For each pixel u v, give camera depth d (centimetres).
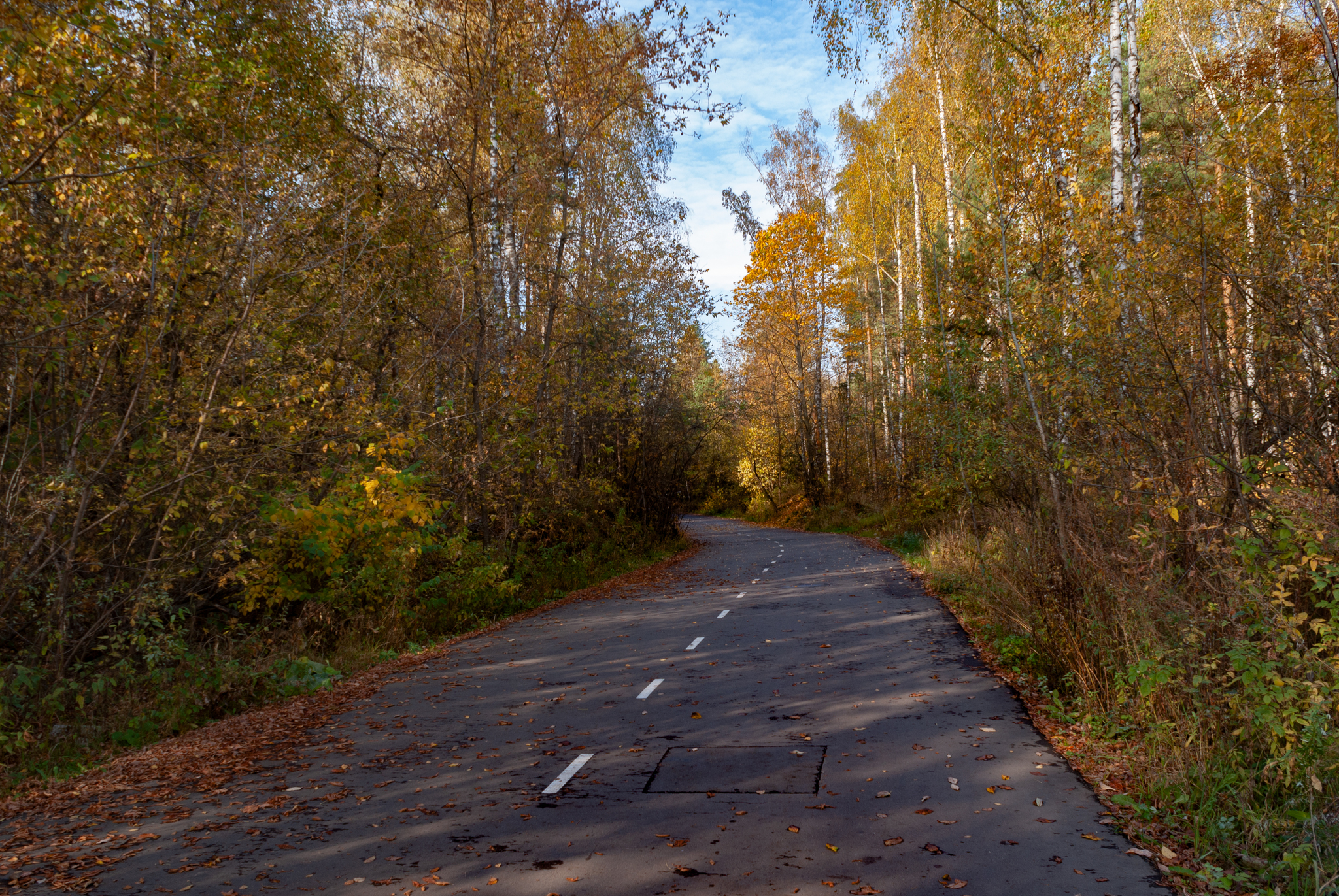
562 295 2195
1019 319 1130
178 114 1024
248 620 1243
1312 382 733
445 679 1063
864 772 621
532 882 451
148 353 993
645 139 2588
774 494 5759
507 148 1978
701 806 562
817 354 4625
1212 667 607
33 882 474
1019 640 995
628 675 1027
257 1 1304
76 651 958
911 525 3003
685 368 3484
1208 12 2258
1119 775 602
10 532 902
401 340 1711
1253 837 462
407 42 1947
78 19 801
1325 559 545
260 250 1084
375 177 1658
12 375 937
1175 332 815
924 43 1758
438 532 1669
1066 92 1193
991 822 513
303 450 1215
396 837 527
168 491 1030
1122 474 825
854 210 3994
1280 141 902
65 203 925
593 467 2856
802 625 1343
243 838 535
